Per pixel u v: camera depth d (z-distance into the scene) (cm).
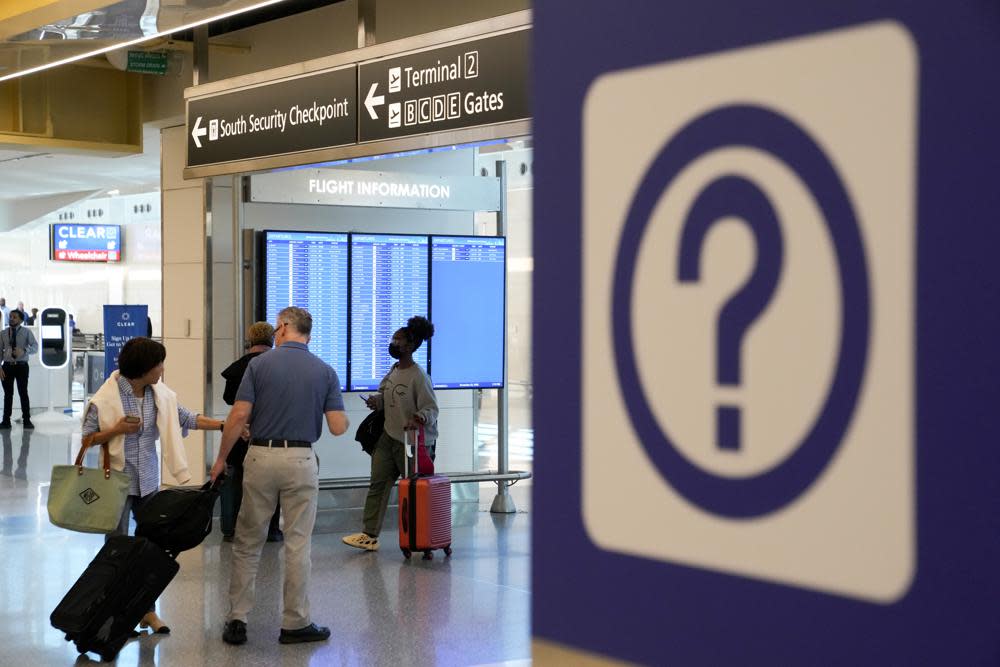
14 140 1159
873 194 85
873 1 85
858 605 87
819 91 88
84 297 3378
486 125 558
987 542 79
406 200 1051
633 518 102
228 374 883
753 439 93
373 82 613
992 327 79
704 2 96
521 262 1919
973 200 80
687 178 97
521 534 993
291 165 662
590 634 106
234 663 596
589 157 105
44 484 1233
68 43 729
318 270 1017
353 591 767
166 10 631
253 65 1070
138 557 603
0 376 1859
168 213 1177
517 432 1789
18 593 747
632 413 102
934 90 82
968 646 80
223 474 625
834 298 88
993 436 79
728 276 95
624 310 102
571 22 107
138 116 1204
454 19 849
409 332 884
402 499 873
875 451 86
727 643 95
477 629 669
